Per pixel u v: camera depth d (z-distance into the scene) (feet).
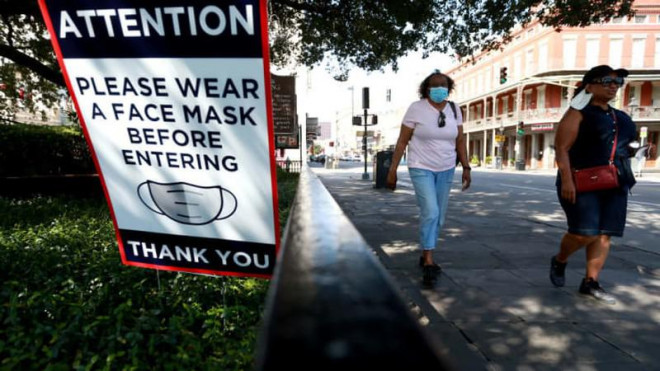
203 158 6.83
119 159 7.16
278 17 34.91
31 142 27.30
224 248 7.18
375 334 0.75
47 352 6.15
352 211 25.04
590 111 9.39
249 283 9.55
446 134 11.19
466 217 23.15
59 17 6.56
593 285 10.03
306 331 0.77
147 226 7.43
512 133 135.54
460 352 7.29
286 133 46.62
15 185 26.43
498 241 16.58
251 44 6.14
